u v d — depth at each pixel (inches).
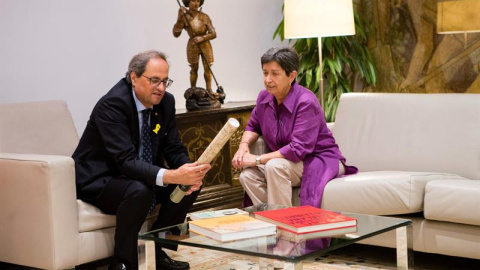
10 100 172.6
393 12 231.0
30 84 175.9
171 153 139.4
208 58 188.2
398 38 230.8
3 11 170.2
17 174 125.3
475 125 141.0
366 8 237.5
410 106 149.7
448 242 124.0
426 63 225.3
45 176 121.6
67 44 182.7
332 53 222.8
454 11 202.5
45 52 178.4
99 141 131.2
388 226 101.8
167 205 134.0
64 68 182.4
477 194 117.7
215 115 185.2
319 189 138.8
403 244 104.5
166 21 204.5
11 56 172.1
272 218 106.4
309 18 172.1
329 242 95.2
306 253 89.9
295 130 142.9
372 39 236.7
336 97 221.0
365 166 152.4
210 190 186.7
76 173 131.3
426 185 125.3
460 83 218.5
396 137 149.5
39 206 123.0
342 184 135.6
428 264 135.6
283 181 140.6
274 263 123.0
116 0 192.2
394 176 130.2
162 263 134.4
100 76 190.2
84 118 187.5
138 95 130.1
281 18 238.2
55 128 148.3
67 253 123.5
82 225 125.6
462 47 217.2
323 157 144.3
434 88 224.4
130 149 128.2
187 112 177.3
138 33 197.8
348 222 102.9
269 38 235.1
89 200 128.6
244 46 227.0
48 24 178.5
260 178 146.8
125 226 125.5
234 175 192.9
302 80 227.3
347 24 173.3
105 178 129.5
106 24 190.5
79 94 185.9
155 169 124.3
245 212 114.4
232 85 224.2
